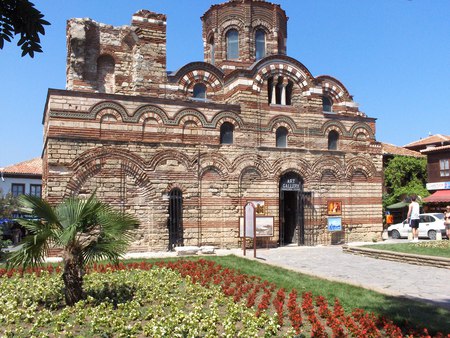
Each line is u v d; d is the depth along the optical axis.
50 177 23.08
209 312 11.65
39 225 12.05
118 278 15.78
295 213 30.38
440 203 47.72
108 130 24.48
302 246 28.72
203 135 26.73
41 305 12.59
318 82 30.58
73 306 12.07
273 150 28.55
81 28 28.09
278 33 36.00
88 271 16.91
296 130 29.50
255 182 27.89
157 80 29.61
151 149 25.34
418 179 49.88
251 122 28.17
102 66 29.97
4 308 11.92
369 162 31.53
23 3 6.99
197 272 17.31
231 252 25.05
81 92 23.95
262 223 26.36
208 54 36.88
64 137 23.48
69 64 29.09
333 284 14.70
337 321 10.13
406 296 12.80
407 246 23.14
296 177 29.41
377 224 31.38
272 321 10.38
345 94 33.34
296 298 13.03
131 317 11.14
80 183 23.67
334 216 29.97
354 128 31.34
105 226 12.55
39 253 11.89
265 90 28.86
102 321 10.68
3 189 50.53
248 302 12.31
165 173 25.61
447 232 28.77
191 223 26.08
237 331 10.18
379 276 16.67
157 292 13.71
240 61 34.66
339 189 30.42
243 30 34.69
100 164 24.12
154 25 29.81
